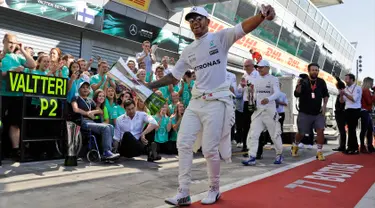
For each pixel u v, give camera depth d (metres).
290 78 10.02
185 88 7.10
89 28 9.20
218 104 3.12
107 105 5.80
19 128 4.84
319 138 6.27
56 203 3.11
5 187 3.54
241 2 15.00
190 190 3.75
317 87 6.26
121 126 5.50
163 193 3.59
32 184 3.71
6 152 5.04
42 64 5.21
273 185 4.01
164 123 6.23
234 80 7.55
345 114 7.36
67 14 8.66
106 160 5.06
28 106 4.77
